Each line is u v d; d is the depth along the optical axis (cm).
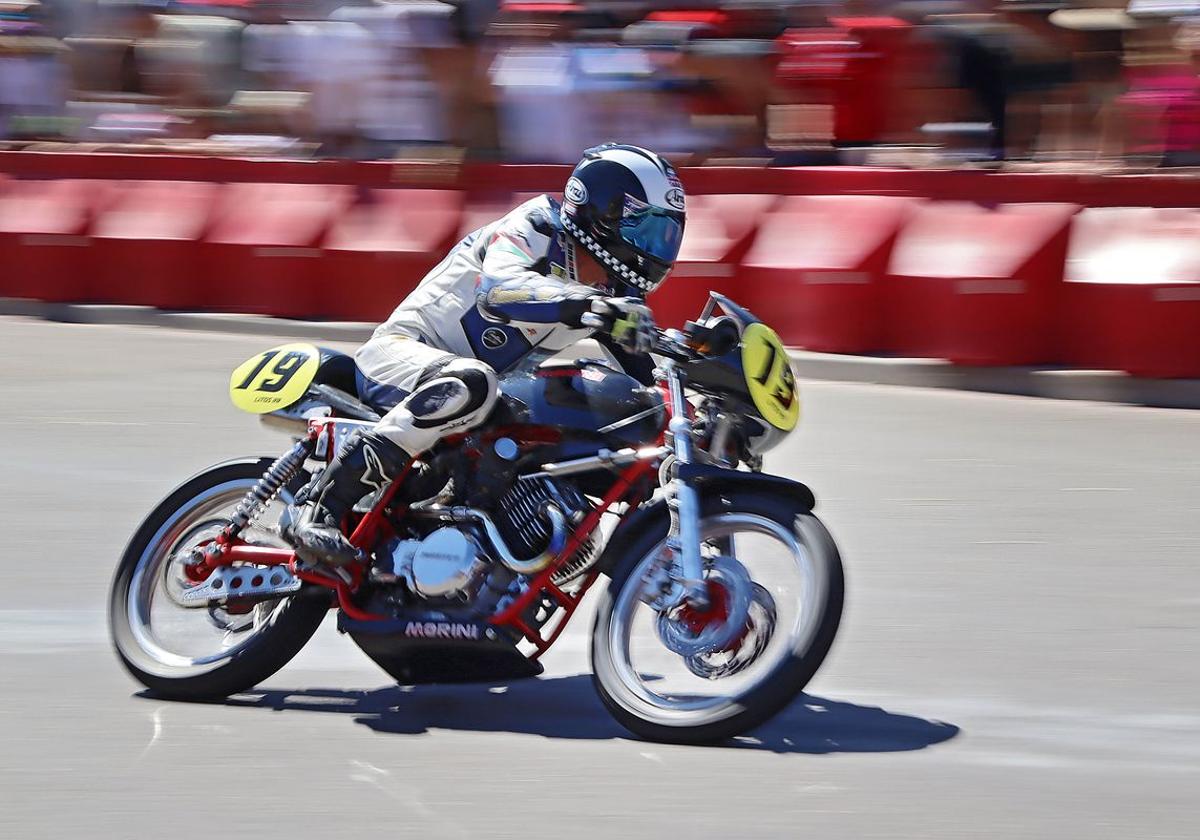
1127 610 1795
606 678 1403
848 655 1655
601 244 1463
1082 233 2973
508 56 3550
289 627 1521
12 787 1307
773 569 1506
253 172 3800
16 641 1711
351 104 3734
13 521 2173
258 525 1709
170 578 1586
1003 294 2972
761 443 1417
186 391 3034
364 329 3544
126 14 4069
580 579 1461
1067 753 1379
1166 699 1519
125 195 3925
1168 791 1291
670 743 1393
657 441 1418
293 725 1463
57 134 4156
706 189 3331
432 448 1470
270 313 3716
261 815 1245
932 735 1423
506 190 3506
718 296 1441
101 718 1479
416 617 1452
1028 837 1197
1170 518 2173
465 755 1377
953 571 1948
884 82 3259
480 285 1461
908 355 3097
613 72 3466
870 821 1226
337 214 3659
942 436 2666
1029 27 3134
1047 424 2748
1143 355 2875
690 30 3400
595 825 1220
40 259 3938
